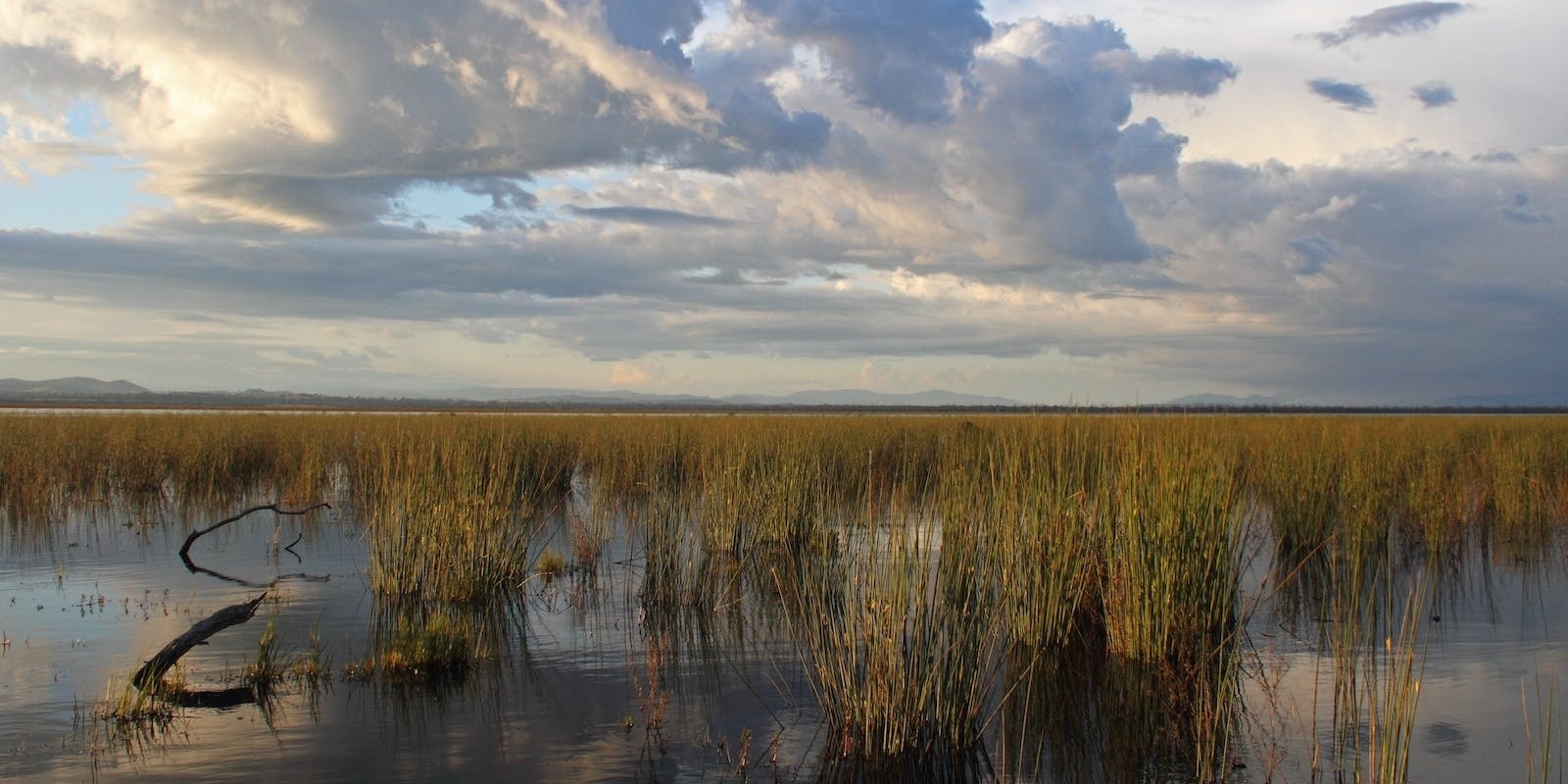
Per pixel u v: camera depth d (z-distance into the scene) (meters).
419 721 6.01
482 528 9.84
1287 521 11.63
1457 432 21.52
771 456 13.05
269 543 12.60
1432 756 5.33
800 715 6.14
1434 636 7.80
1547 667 6.94
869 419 27.16
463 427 16.98
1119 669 6.96
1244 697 6.33
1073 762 5.34
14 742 5.59
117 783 5.02
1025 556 7.58
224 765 5.27
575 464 20.41
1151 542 7.03
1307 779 5.01
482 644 7.81
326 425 23.47
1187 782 5.03
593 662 7.32
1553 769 5.13
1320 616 8.51
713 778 5.13
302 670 6.97
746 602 9.30
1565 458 17.14
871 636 5.60
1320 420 26.30
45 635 7.88
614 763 5.34
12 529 13.49
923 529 7.61
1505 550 11.58
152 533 13.38
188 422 22.39
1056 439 8.90
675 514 9.79
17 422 19.81
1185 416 8.20
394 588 9.39
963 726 5.57
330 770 5.22
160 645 7.61
